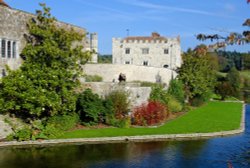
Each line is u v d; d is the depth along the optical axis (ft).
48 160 69.31
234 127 113.80
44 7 94.38
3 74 85.61
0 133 80.84
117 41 238.89
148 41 234.38
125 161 71.05
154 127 106.93
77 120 100.07
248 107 200.13
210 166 70.18
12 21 87.61
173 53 231.50
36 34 93.09
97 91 110.63
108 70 176.55
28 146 79.20
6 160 68.23
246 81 300.81
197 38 29.45
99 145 83.61
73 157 72.28
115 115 106.42
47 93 85.71
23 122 86.22
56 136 86.17
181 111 153.79
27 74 85.51
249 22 27.43
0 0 102.42
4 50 85.76
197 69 185.78
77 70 95.04
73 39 95.66
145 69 178.09
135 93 115.44
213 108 177.17
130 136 90.99
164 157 75.46
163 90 138.72
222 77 303.68
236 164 71.77
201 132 101.65
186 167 68.74
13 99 82.53
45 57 89.86
